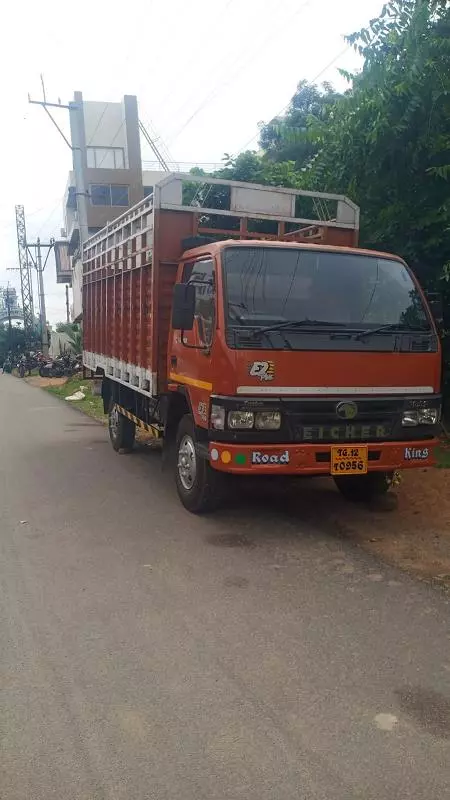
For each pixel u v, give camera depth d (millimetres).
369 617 4031
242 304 5301
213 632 3832
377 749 2752
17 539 5645
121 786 2537
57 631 3863
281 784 2539
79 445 10742
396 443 5391
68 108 20422
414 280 5910
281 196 7012
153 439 11016
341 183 8961
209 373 5344
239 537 5617
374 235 8570
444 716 2990
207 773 2602
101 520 6191
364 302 5609
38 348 54469
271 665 3447
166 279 6648
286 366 5129
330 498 6844
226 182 6750
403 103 7777
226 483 5969
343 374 5266
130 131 43875
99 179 43312
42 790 2521
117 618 4031
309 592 4422
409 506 6434
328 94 17250
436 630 3859
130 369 8031
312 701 3107
